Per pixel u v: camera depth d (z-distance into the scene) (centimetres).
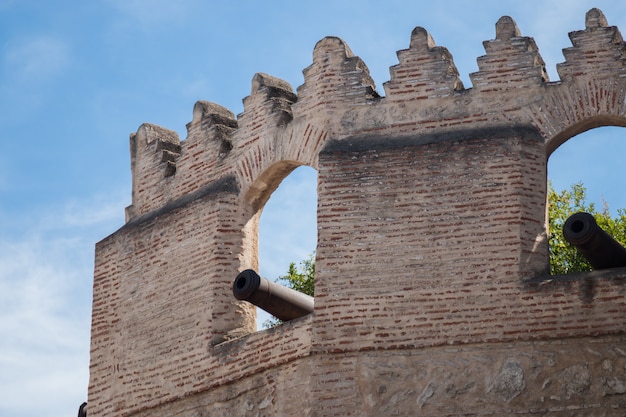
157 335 2236
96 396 2302
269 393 2031
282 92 2266
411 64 2119
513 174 1991
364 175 2058
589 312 1872
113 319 2327
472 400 1888
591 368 1850
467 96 2072
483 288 1939
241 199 2231
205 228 2228
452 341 1922
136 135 2461
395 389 1927
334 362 1967
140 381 2234
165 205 2339
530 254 1947
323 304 2003
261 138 2228
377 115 2111
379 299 1980
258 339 2072
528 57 2067
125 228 2373
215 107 2358
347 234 2031
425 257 1983
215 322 2155
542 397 1859
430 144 2045
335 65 2170
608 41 2034
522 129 2027
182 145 2358
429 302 1955
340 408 1942
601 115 2002
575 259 2886
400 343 1945
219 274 2183
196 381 2141
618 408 1825
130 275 2328
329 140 2122
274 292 2067
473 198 1995
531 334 1891
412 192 2027
